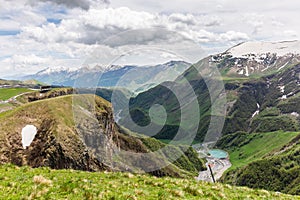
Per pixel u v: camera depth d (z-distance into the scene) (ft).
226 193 48.70
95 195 36.42
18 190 36.01
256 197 50.06
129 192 38.91
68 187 38.24
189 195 43.16
